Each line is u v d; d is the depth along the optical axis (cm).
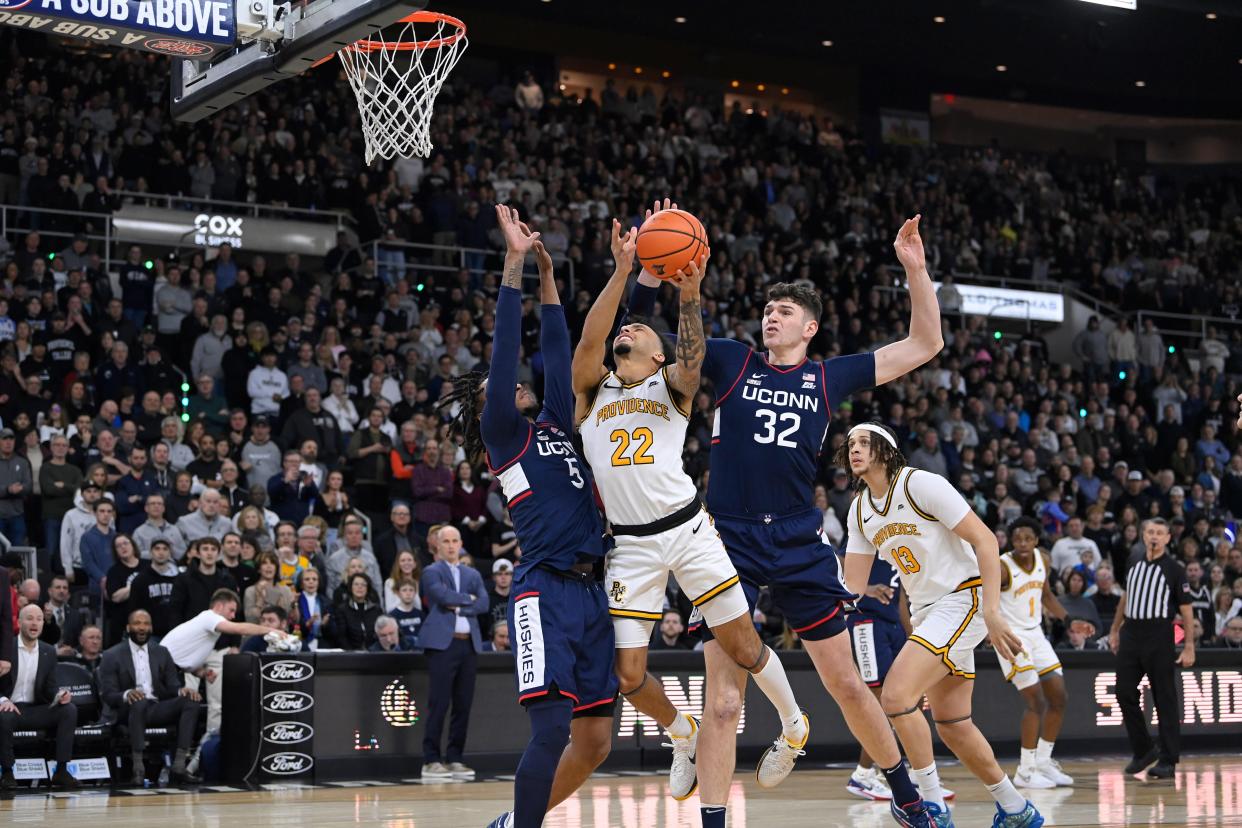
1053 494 1636
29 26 635
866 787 805
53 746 958
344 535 1188
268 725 950
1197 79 2717
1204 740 1238
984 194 2544
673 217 477
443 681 971
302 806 767
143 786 925
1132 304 2405
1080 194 2741
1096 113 2969
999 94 2805
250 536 1120
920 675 571
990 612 556
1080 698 1194
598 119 2355
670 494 480
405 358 1567
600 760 476
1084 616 1317
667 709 529
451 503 1359
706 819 493
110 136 1803
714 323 1844
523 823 438
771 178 2344
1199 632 1327
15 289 1452
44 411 1328
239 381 1462
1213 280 2566
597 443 486
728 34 2484
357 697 987
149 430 1327
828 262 2095
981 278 2300
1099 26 2238
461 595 983
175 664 992
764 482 514
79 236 1564
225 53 708
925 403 1758
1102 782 927
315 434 1389
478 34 2491
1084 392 2069
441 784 923
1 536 1125
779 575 513
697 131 2433
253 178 1825
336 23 646
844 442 619
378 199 1862
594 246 1923
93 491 1149
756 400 516
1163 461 1936
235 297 1556
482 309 1719
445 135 2044
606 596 479
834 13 2369
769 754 539
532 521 464
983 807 752
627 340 486
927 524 582
